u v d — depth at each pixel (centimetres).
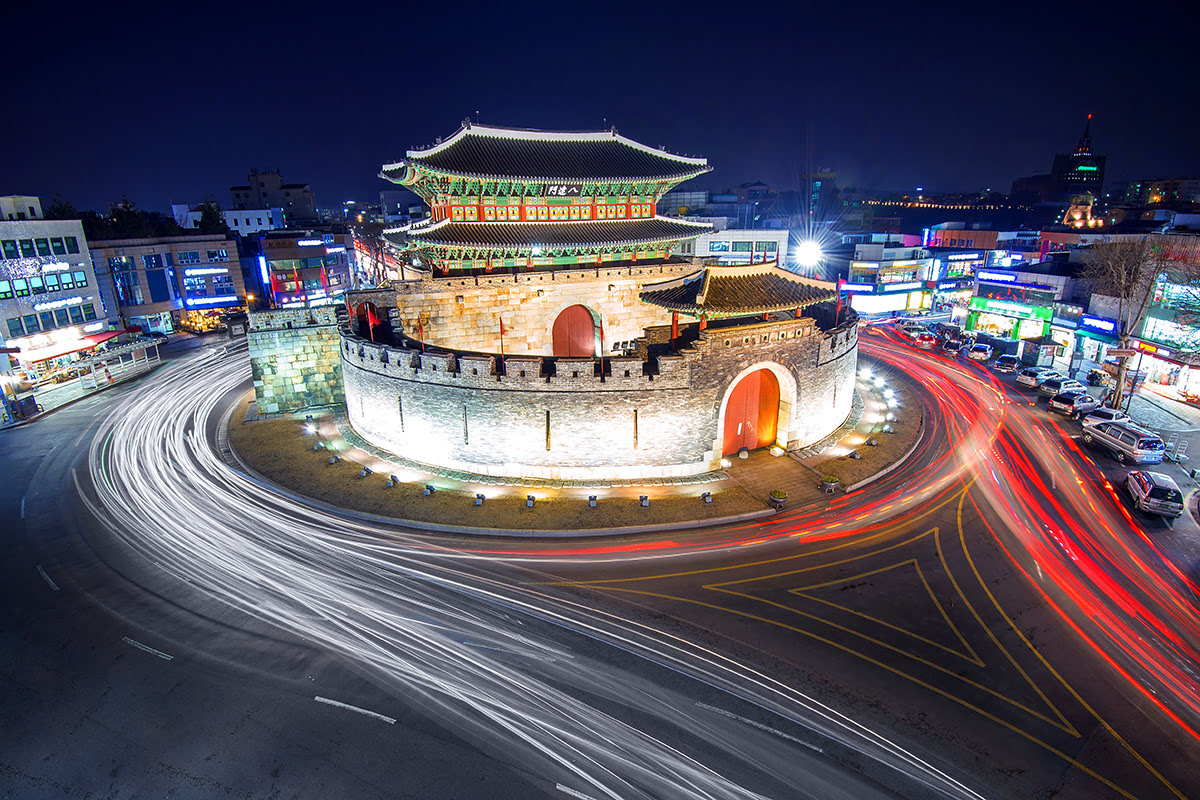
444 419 3612
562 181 4391
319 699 1958
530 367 3338
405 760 1731
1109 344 5178
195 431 4378
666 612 2381
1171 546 2803
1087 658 2122
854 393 4922
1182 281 4534
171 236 7775
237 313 8394
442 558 2773
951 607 2391
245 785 1659
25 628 2317
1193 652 2155
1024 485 3403
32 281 5569
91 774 1703
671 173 4778
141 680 2045
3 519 3144
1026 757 1734
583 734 1819
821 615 2352
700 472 3566
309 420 4450
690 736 1809
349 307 4500
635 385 3338
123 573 2659
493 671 2078
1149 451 3572
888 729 1830
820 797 1614
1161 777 1675
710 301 3338
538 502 3234
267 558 2777
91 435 4344
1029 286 6184
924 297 7988
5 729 1862
